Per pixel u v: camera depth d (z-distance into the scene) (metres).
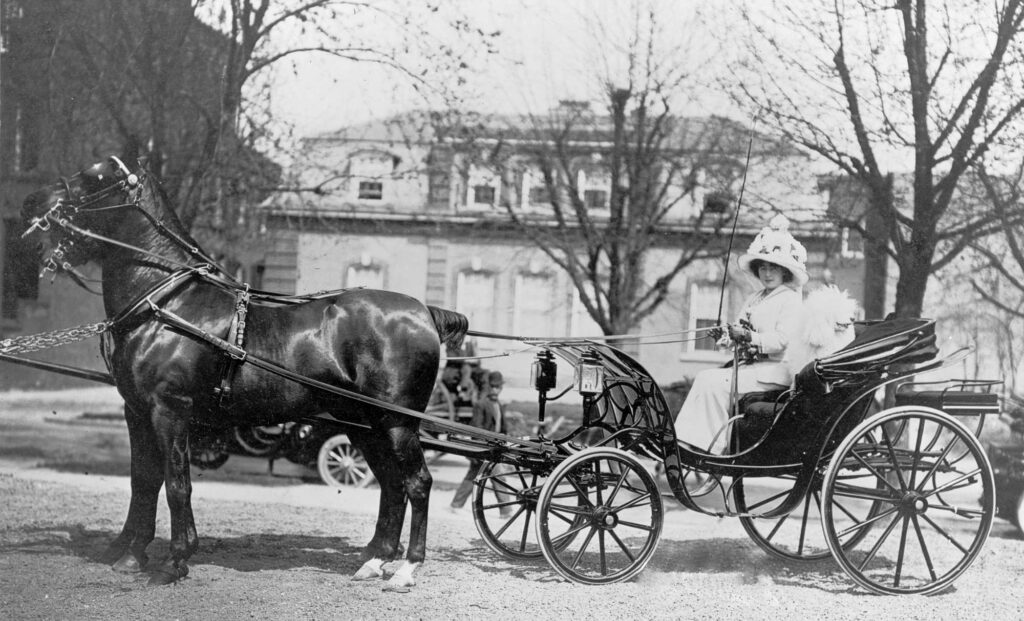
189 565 7.18
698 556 8.26
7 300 21.53
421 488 6.93
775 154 15.42
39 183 15.58
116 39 14.27
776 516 7.27
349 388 6.93
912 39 12.88
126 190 6.84
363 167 18.09
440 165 17.36
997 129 12.66
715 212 19.17
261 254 21.89
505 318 25.11
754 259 7.68
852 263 16.19
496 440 7.31
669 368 22.09
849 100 13.25
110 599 6.13
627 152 18.39
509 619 5.95
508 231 24.42
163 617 5.78
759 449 7.12
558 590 6.71
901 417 6.83
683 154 18.33
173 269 6.82
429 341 7.00
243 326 6.71
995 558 8.54
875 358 6.84
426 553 7.94
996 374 15.11
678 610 6.29
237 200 15.43
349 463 12.61
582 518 7.51
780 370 7.34
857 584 7.10
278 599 6.25
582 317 24.97
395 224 24.72
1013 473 10.23
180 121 14.73
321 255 22.41
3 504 9.64
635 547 8.71
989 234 13.38
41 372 26.25
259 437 12.38
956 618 6.27
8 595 6.16
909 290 13.20
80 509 9.48
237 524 9.17
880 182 13.33
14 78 14.66
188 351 6.61
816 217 15.30
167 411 6.61
